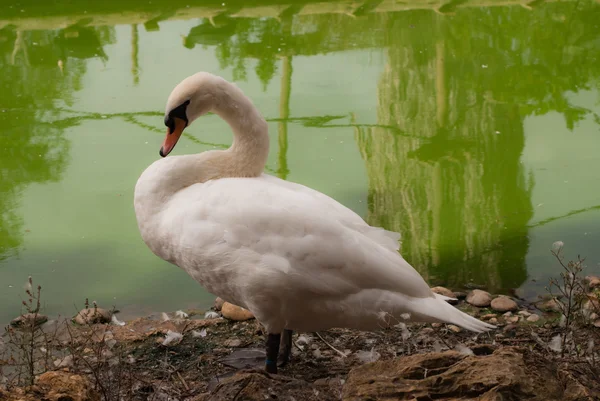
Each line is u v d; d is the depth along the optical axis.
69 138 9.45
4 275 6.54
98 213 7.68
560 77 11.25
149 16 13.81
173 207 4.72
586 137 9.33
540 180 8.20
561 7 13.91
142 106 10.38
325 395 3.90
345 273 4.34
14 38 12.83
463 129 9.65
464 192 7.99
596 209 7.49
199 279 4.68
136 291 6.27
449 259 6.67
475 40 12.65
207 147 9.05
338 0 14.09
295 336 5.39
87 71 11.64
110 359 4.88
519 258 6.62
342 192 7.99
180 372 5.05
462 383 3.62
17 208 7.77
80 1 14.09
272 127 9.66
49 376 4.08
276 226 4.35
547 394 3.57
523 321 5.58
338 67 11.59
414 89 10.84
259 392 3.86
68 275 6.54
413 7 14.03
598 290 5.88
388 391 3.63
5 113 10.20
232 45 12.56
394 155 8.91
